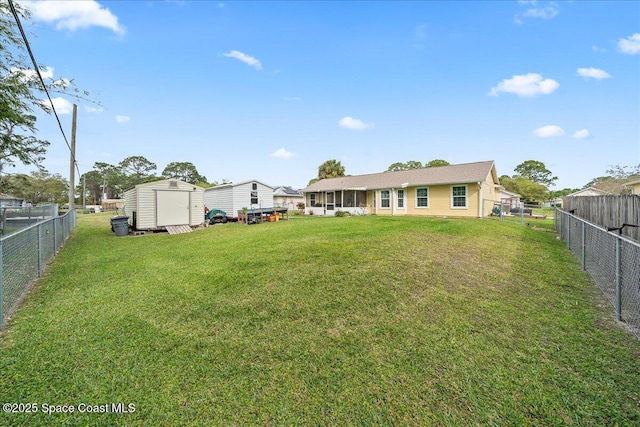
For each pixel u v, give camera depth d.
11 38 7.70
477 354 2.95
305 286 4.85
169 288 5.09
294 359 2.93
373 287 4.75
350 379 2.61
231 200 18.72
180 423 2.14
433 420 2.14
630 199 6.56
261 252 7.31
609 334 3.31
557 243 8.91
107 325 3.70
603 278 4.82
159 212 14.74
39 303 4.50
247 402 2.35
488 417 2.15
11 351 3.08
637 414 2.13
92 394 2.44
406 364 2.81
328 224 12.95
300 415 2.21
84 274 6.18
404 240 8.26
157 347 3.16
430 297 4.39
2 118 8.34
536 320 3.68
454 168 19.36
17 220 12.50
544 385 2.47
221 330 3.54
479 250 7.30
